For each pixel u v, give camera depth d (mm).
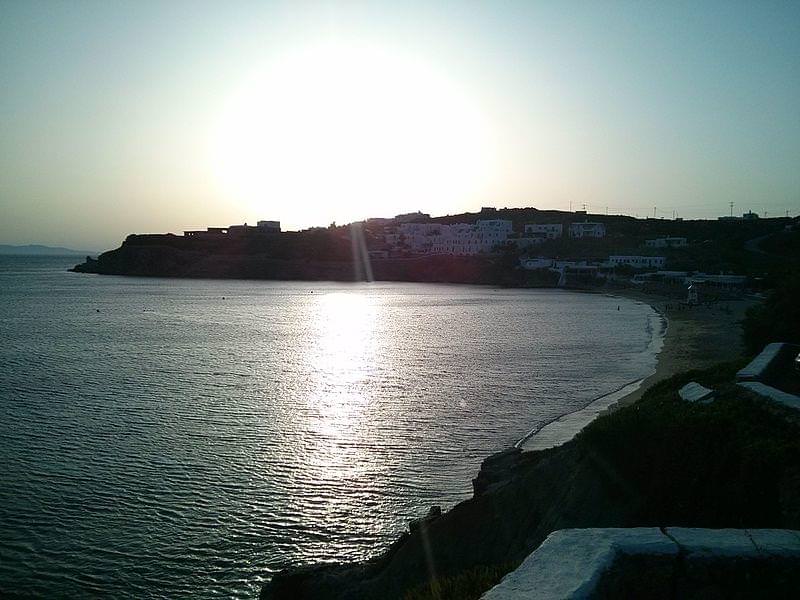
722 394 17156
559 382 45438
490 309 114062
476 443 30219
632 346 65250
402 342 68812
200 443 29859
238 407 37062
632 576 5855
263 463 27266
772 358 23000
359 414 35750
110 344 64500
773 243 189500
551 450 18688
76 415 34594
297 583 16969
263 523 21719
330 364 53438
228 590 18047
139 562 19250
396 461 27719
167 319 91625
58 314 96375
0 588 17781
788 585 5773
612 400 38906
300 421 34031
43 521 21500
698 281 146500
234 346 64312
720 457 12047
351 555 19781
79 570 18766
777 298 39000
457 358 57250
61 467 26359
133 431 31641
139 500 23281
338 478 25641
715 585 5824
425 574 15688
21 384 42969
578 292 165625
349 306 119000
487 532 15648
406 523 21844
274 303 124375
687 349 61781
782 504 10086
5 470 25859
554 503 14578
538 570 5402
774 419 13211
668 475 12656
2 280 194125
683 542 6059
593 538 6121
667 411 14219
